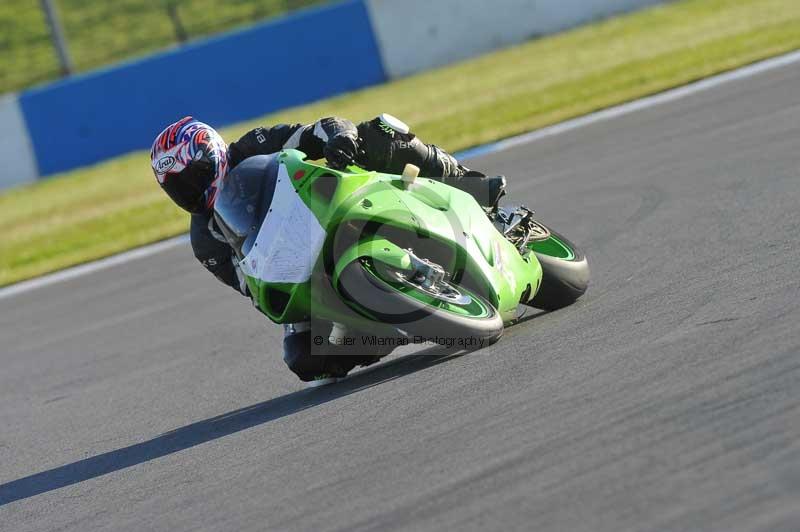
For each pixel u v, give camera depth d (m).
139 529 14.63
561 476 12.05
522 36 77.50
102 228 50.50
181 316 30.59
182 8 110.25
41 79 103.56
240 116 76.12
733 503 10.38
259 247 17.19
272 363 23.14
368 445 15.03
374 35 76.38
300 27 75.88
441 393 16.41
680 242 23.28
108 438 20.72
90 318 33.53
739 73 43.50
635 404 13.60
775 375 13.23
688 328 16.36
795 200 23.72
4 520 17.11
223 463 16.50
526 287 19.08
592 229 27.27
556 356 16.73
